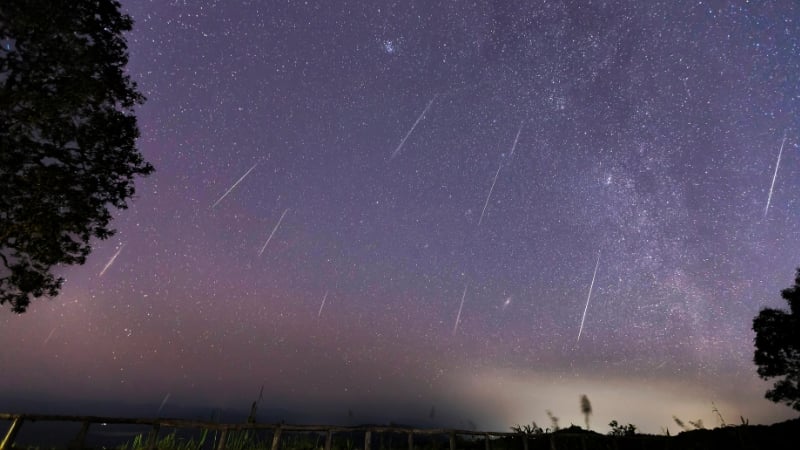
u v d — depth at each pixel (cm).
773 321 1226
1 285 750
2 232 711
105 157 779
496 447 980
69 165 744
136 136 812
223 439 643
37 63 666
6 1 617
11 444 577
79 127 723
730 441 991
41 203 732
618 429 1073
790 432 986
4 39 643
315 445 830
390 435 962
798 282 1205
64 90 666
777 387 1194
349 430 689
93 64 709
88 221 782
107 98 754
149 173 851
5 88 626
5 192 685
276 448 653
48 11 657
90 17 738
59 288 813
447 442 1052
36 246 754
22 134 671
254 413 843
